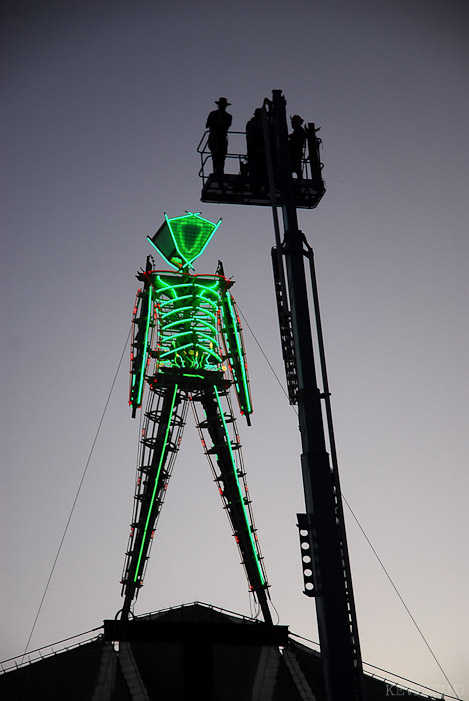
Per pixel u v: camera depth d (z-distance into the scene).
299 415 20.12
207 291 63.53
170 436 61.22
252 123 23.17
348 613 17.95
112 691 43.25
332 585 18.00
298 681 46.41
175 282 62.62
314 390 19.75
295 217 21.42
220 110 23.66
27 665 45.59
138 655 46.62
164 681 44.09
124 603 58.12
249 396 63.00
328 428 19.77
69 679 44.50
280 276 21.06
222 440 62.75
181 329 63.03
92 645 47.69
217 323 64.44
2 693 43.22
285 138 22.14
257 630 35.66
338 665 17.31
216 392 62.72
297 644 51.22
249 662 47.12
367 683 48.03
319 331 20.81
